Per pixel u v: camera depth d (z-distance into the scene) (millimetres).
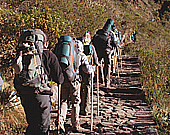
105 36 6805
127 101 6848
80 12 17922
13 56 6855
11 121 4598
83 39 4996
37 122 3373
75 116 4488
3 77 6145
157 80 9117
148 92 7363
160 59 13289
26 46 3344
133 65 11117
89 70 4496
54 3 16281
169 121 5879
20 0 13750
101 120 5293
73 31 12008
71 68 4082
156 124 5285
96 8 22359
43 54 3434
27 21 7402
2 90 5352
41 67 3336
